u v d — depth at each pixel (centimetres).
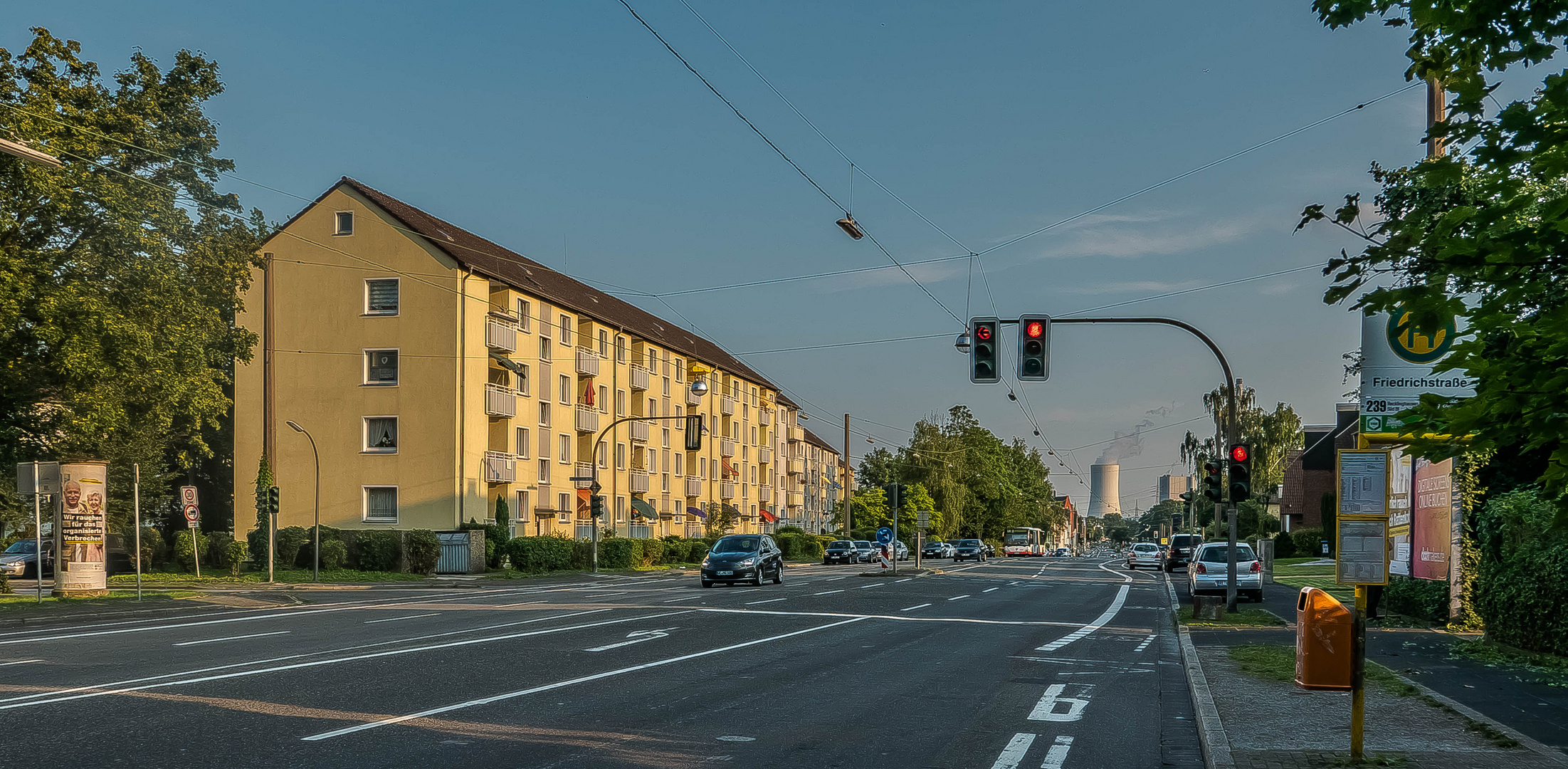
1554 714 972
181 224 2995
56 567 2741
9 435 2970
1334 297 567
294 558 4178
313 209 4697
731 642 1598
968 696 1109
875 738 868
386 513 4566
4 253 2675
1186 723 961
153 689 1070
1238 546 2888
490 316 4762
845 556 6462
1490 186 539
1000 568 5497
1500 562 1559
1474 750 794
